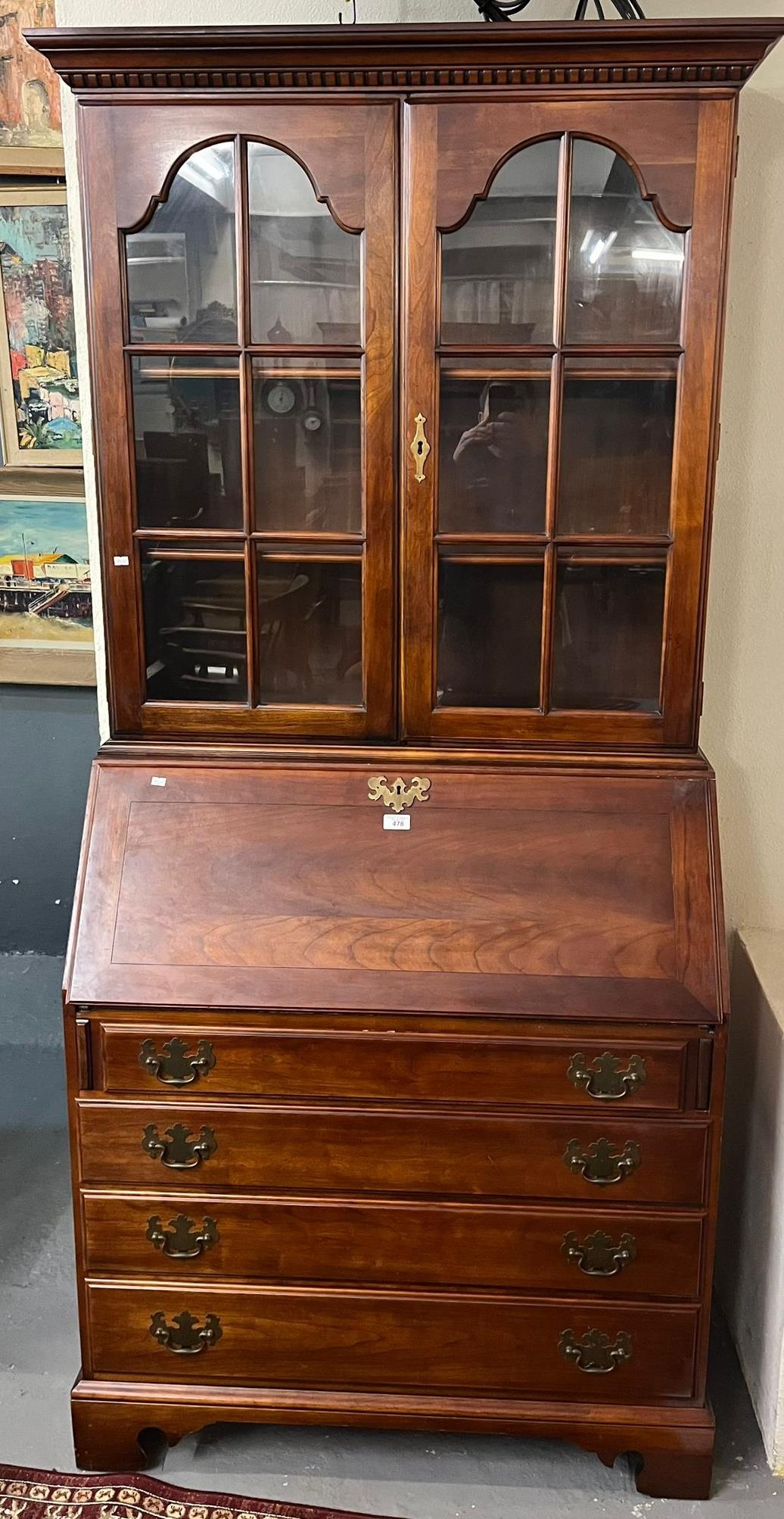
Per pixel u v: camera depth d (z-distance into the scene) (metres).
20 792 2.89
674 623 1.69
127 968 1.68
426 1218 1.71
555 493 1.67
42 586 2.77
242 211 1.61
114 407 1.68
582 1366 1.75
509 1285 1.73
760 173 1.88
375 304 1.62
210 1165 1.72
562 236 1.59
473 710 1.74
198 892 1.71
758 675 2.06
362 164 1.58
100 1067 1.70
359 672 1.76
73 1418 1.79
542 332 1.63
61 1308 2.12
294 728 1.77
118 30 1.52
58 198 2.57
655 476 1.67
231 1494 1.75
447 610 1.72
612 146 1.56
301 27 1.50
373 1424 1.77
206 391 1.69
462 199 1.58
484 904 1.68
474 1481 1.79
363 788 1.74
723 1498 1.76
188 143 1.60
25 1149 2.58
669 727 1.73
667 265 1.60
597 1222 1.70
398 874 1.70
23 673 2.81
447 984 1.65
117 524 1.72
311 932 1.68
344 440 1.69
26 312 2.64
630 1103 1.66
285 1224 1.73
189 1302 1.77
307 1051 1.67
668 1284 1.71
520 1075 1.66
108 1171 1.73
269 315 1.66
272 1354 1.78
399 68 1.54
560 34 1.48
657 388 1.64
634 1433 1.74
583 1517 1.73
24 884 2.94
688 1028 1.63
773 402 1.96
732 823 2.13
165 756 1.77
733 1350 2.05
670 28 1.46
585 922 1.67
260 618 1.75
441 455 1.68
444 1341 1.76
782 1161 1.80
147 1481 1.77
